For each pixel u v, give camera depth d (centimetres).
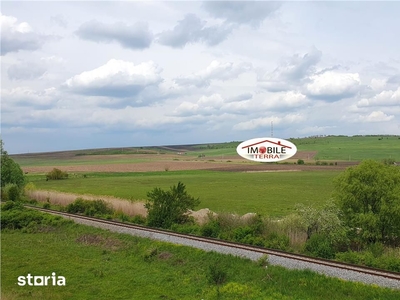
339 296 2127
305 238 3306
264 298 2181
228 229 3700
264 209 6006
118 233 3753
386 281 2230
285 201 6962
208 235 3659
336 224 3244
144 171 15838
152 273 2764
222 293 2311
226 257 2819
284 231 3525
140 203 5394
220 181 11306
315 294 2186
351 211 3450
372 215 3322
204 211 4869
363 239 3359
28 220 4491
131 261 3062
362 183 3406
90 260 3127
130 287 2531
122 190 9112
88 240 3725
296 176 12288
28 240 3853
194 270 2745
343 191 3522
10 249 3509
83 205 5375
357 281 2270
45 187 10081
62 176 13050
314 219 3341
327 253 2900
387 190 3338
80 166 19300
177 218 4209
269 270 2527
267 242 3209
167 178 12738
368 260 2675
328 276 2369
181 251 3062
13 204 5047
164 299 2320
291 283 2334
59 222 4378
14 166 7450
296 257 2741
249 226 3631
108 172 15500
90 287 2544
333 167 15525
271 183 10444
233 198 7475
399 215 3225
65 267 2955
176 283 2561
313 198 7312
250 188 9306
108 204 5347
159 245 3238
